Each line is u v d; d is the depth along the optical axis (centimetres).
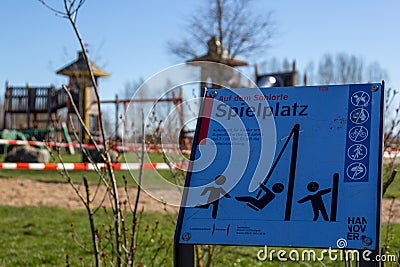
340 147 319
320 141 323
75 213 1138
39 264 754
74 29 371
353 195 304
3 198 1309
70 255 797
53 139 703
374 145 314
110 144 459
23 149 1975
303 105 336
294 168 320
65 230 976
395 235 791
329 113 330
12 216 1111
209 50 2777
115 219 387
